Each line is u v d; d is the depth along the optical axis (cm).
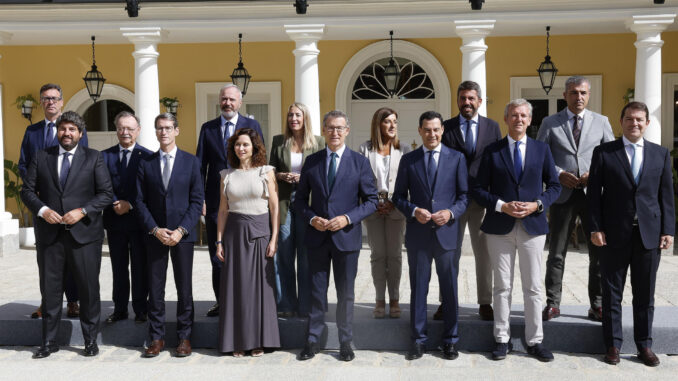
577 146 511
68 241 482
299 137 529
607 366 452
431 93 1164
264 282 485
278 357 482
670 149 1133
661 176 454
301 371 448
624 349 480
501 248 467
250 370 451
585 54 1123
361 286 731
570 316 512
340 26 955
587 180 479
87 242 484
